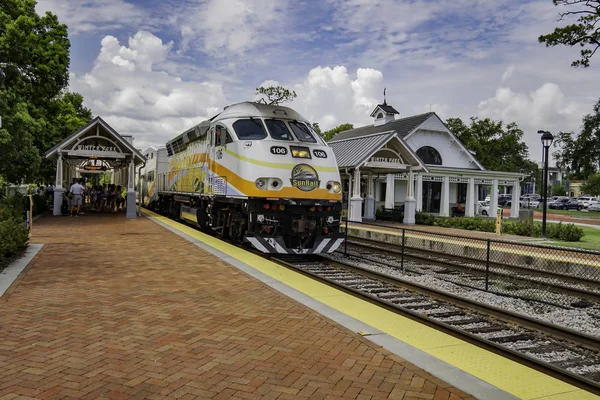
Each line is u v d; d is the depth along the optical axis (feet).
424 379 14.56
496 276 36.81
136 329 18.65
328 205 40.34
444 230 74.43
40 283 26.40
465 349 17.98
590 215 150.71
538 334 22.41
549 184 288.51
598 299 29.63
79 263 32.91
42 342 16.89
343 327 19.57
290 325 19.71
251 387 13.65
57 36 84.84
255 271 31.42
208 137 48.62
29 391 12.96
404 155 82.99
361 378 14.51
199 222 53.06
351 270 37.19
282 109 42.24
